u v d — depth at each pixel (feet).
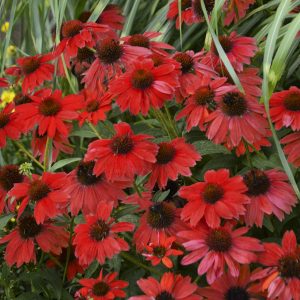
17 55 6.35
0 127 3.97
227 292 3.43
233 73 3.79
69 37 4.27
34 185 3.65
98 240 3.53
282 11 3.96
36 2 5.71
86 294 3.54
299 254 3.39
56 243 3.75
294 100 3.70
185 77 4.05
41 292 4.04
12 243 3.74
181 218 3.50
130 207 3.69
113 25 5.22
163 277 3.42
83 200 3.70
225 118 3.71
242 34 5.04
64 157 4.76
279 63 3.85
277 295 3.29
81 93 4.22
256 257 3.36
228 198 3.47
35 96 4.08
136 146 3.59
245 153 4.00
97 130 4.20
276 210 3.57
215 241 3.40
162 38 5.21
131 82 3.78
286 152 3.74
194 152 3.65
